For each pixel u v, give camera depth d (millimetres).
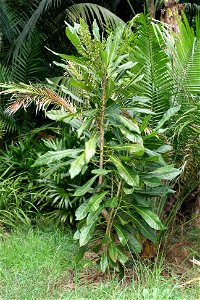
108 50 3389
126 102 3812
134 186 3371
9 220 5273
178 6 5105
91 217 3439
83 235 3400
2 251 4234
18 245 4363
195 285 3342
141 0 8336
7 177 5965
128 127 3312
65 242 4641
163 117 3629
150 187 3703
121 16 9523
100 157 3559
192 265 4000
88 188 3428
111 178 3686
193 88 3959
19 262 4004
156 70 3930
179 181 4102
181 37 4016
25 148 6188
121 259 3477
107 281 3693
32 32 7570
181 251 4277
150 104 4035
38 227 5113
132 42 4031
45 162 3482
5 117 7223
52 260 4039
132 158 3580
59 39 7973
